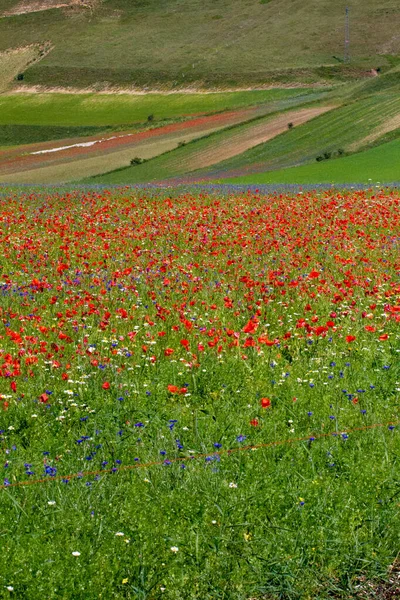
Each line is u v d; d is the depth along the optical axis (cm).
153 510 680
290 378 1061
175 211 2958
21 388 1021
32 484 730
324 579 618
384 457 783
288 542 645
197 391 1026
